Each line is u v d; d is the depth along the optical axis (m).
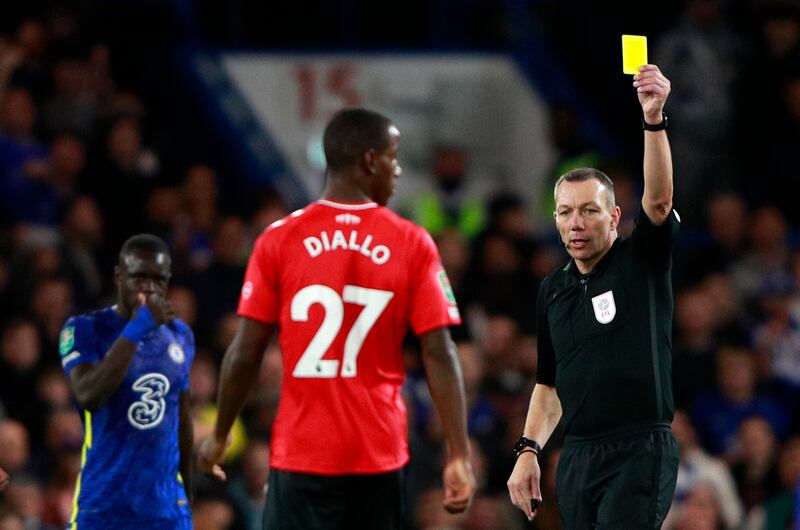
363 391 20.17
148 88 52.91
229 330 40.31
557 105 52.84
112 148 45.56
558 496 21.69
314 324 20.23
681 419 39.97
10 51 45.72
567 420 21.48
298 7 57.22
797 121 53.47
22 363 38.00
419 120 54.00
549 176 52.16
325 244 20.41
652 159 20.48
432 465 37.66
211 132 53.03
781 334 46.16
